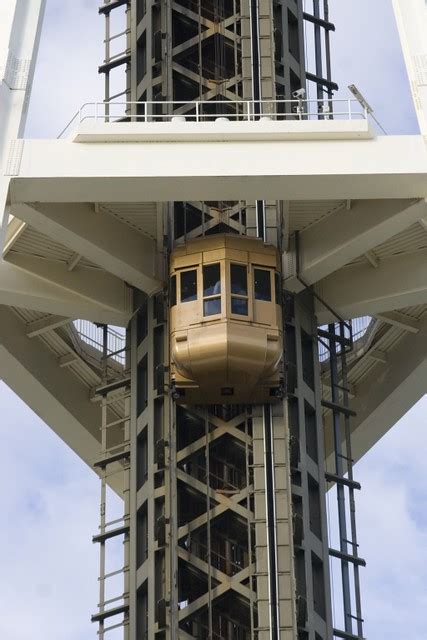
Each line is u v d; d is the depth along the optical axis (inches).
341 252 2472.9
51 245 2534.5
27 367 2790.4
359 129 2298.2
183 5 2758.4
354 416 2775.6
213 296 2413.9
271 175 2276.1
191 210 2588.6
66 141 2293.3
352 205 2460.6
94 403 2918.3
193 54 2711.6
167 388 2480.3
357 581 2463.1
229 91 2674.7
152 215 2484.0
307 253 2517.2
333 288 2610.7
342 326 2669.8
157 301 2561.5
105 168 2274.9
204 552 2404.0
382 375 2876.5
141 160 2282.2
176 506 2402.8
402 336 2834.6
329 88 2837.1
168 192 2303.2
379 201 2417.6
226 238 2456.9
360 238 2437.3
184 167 2278.5
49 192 2295.8
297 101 2390.5
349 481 2532.0
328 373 2864.2
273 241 2529.5
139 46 2783.0
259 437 2436.0
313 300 2615.7
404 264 2576.3
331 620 2375.7
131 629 2369.6
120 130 2295.8
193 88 2706.7
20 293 2554.1
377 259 2591.0
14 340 2773.1
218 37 2714.1
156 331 2551.7
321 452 2511.1
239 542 2402.8
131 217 2493.8
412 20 2377.0
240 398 2454.5
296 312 2571.4
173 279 2456.9
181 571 2375.7
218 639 2335.1
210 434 2453.2
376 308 2596.0
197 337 2394.2
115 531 2464.3
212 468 2466.8
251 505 2396.7
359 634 2420.0
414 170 2282.2
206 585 2365.9
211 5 2760.8
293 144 2298.2
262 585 2326.5
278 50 2748.5
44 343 2834.6
